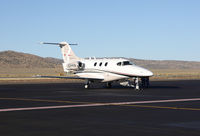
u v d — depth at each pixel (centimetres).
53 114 1742
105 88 4128
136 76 3766
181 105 2145
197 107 2033
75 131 1280
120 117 1627
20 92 3391
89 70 4203
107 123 1456
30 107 2055
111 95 2966
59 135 1209
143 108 1984
